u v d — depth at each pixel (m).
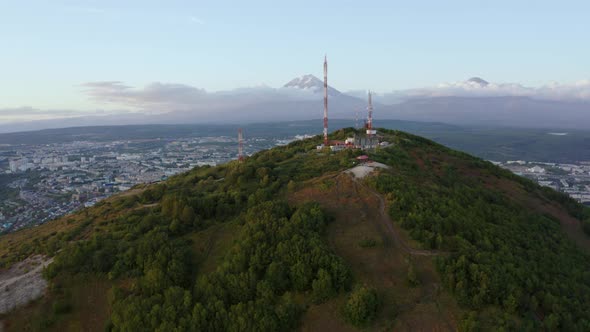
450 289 54.34
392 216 70.56
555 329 50.88
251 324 52.50
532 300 53.31
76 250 68.12
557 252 77.88
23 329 56.97
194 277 63.25
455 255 59.12
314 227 67.50
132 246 69.50
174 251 66.69
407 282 56.53
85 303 60.88
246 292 56.62
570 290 60.72
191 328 51.91
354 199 78.25
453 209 73.50
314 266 58.91
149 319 53.72
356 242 65.31
